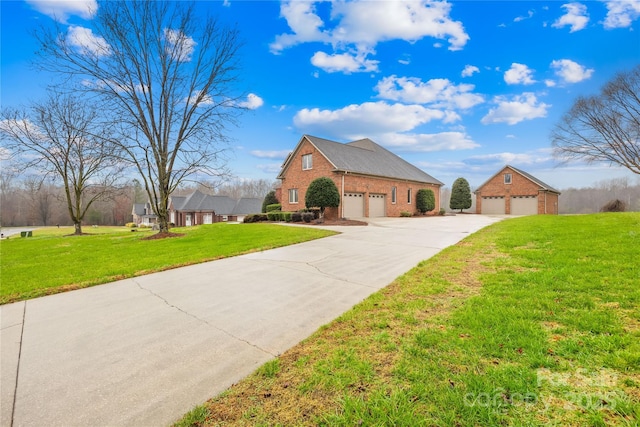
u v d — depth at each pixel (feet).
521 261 18.13
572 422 5.51
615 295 11.32
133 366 8.77
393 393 6.71
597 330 8.81
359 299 14.06
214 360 9.00
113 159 44.47
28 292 16.24
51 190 150.92
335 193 60.49
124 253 28.58
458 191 123.65
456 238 33.81
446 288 14.15
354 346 9.12
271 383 7.60
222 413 6.59
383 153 95.45
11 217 167.32
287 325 11.40
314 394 7.02
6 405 7.09
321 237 35.58
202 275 19.25
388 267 20.24
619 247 19.13
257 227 48.26
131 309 13.53
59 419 6.60
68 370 8.62
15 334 11.11
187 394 7.38
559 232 28.71
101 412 6.81
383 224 54.08
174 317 12.47
